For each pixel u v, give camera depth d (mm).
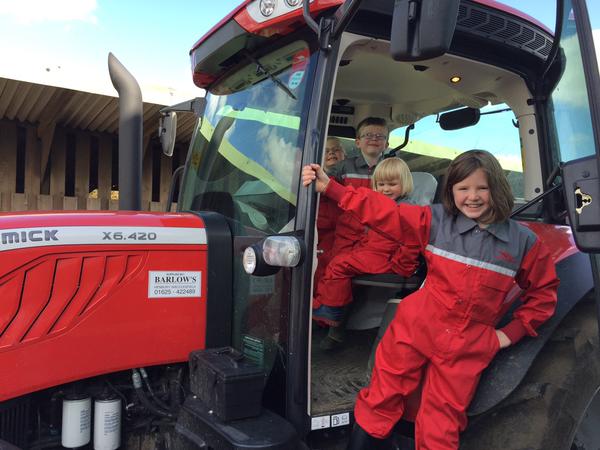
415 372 1879
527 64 2471
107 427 1921
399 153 3223
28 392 1806
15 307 1808
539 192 2480
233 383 1785
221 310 2104
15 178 7402
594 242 1400
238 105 2457
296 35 2111
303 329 1865
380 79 2883
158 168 8516
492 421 1965
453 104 2941
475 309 1816
